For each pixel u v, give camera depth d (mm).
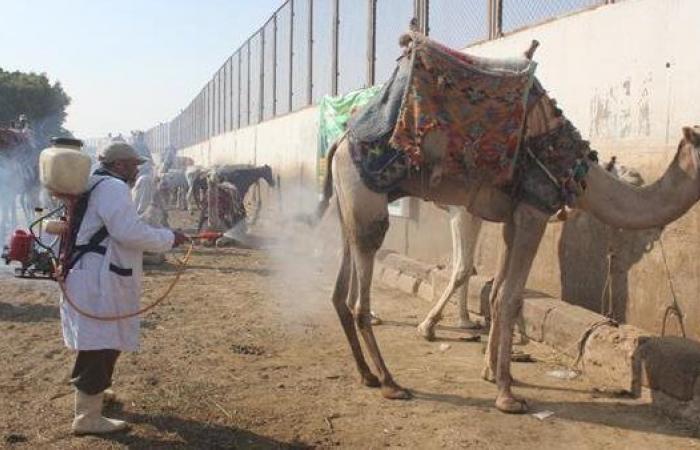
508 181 5637
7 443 4805
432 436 5109
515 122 5480
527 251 5656
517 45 9281
